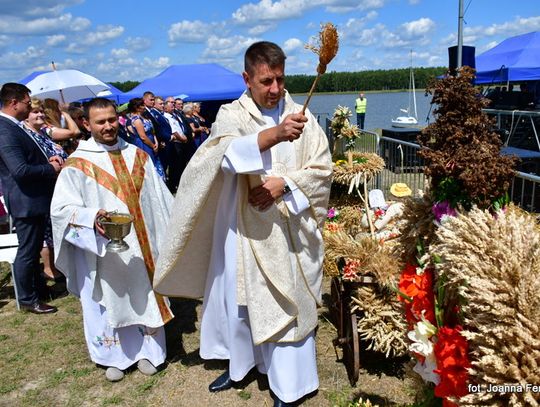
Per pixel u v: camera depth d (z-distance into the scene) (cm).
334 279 386
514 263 149
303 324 302
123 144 359
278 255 287
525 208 399
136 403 332
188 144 1133
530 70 1224
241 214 283
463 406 156
